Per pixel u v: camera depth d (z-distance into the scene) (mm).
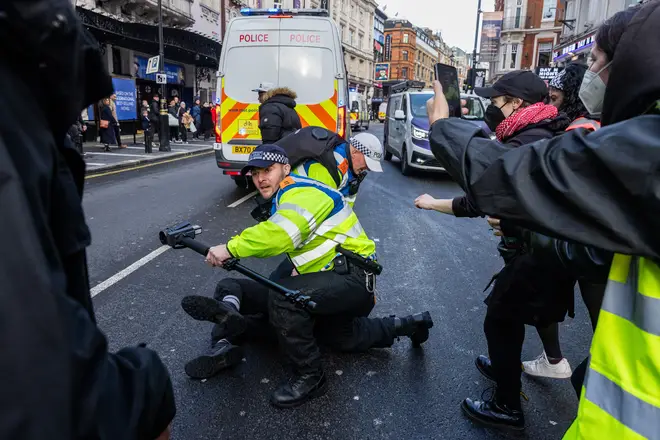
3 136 589
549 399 2561
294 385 2469
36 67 647
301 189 2422
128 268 4281
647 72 875
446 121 1229
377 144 2830
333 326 2809
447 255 5051
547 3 37000
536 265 1969
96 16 13523
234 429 2270
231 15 27625
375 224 6336
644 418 849
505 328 2217
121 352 830
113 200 7191
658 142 809
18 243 563
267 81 7184
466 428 2314
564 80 2402
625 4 17641
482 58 34219
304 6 37844
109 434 663
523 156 988
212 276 4152
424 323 2941
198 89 24078
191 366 2586
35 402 556
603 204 856
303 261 2537
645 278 877
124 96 17000
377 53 71062
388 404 2484
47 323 569
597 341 962
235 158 7352
